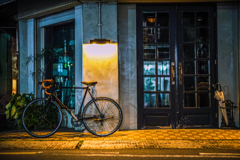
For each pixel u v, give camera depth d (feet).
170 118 18.28
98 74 17.62
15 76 40.47
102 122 16.72
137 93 18.30
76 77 18.66
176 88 18.22
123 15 18.20
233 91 18.20
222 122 17.85
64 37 20.61
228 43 18.19
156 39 18.37
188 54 18.37
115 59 17.62
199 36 18.39
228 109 17.87
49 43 21.27
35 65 21.06
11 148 13.65
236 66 18.13
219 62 18.16
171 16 18.33
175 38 18.30
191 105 18.31
